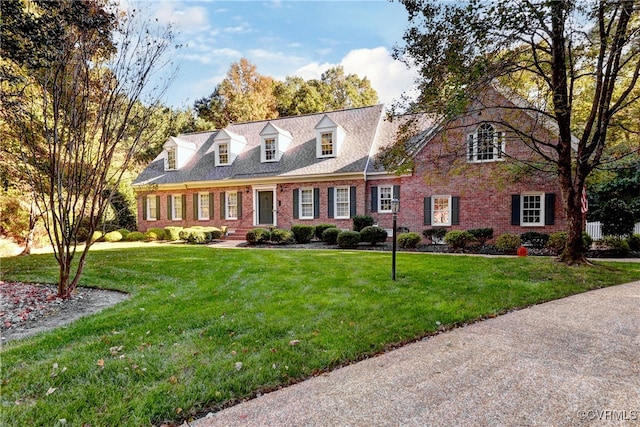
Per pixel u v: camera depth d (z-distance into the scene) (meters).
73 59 5.76
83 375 3.07
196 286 6.46
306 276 7.10
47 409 2.56
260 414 2.51
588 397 2.66
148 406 2.59
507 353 3.49
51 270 8.44
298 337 3.86
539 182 13.13
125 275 7.59
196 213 19.67
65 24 5.71
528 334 4.02
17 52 6.02
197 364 3.25
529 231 13.09
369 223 15.11
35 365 3.28
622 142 10.85
